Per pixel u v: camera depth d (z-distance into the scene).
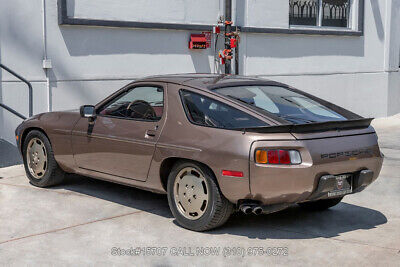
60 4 9.27
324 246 5.20
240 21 11.70
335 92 13.67
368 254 4.98
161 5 10.55
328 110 5.92
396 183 7.78
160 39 10.61
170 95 5.91
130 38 10.22
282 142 5.08
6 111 8.90
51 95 9.36
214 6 11.31
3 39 8.77
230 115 5.43
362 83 14.27
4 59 8.81
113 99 6.49
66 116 6.94
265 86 6.13
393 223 5.96
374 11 14.32
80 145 6.64
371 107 14.58
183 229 5.65
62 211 6.26
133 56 10.29
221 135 5.31
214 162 5.26
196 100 5.71
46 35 9.23
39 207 6.41
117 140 6.18
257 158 5.05
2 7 8.72
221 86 5.83
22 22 8.94
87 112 6.47
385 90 14.87
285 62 12.59
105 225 5.77
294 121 5.40
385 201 6.88
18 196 6.88
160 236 5.44
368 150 5.60
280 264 4.74
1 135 8.87
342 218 6.15
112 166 6.32
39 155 7.25
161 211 6.29
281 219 6.07
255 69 12.06
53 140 6.96
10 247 5.12
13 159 8.98
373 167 5.70
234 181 5.16
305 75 12.99
